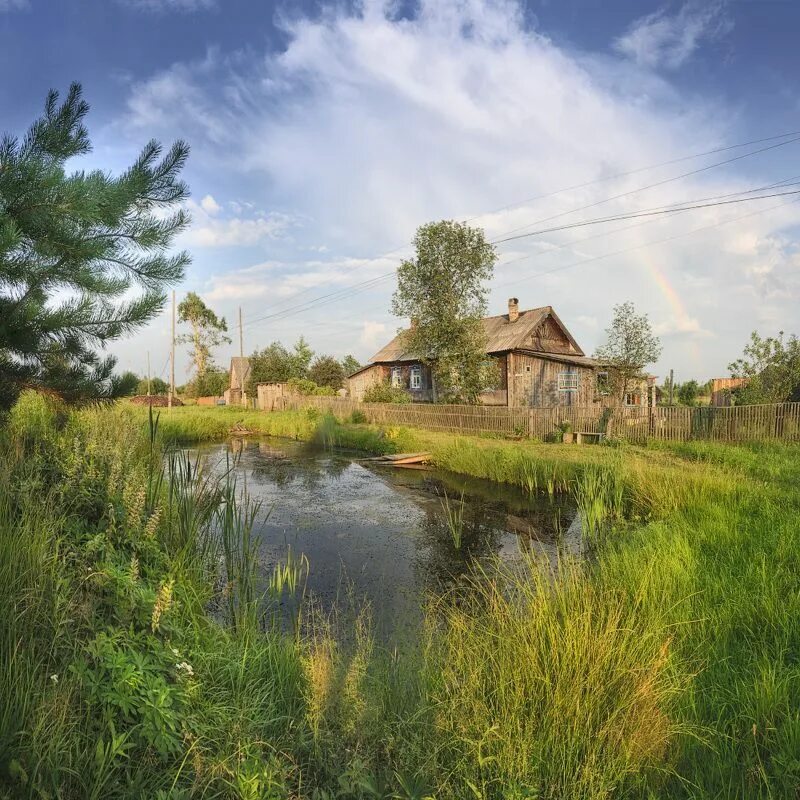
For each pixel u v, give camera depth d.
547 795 2.35
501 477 12.02
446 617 4.88
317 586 5.92
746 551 5.27
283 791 2.33
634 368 19.38
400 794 2.33
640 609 4.03
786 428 13.36
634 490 8.55
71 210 4.37
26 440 5.99
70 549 3.68
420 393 31.38
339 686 2.99
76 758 2.18
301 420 24.31
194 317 57.25
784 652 3.46
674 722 2.81
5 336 4.57
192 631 3.64
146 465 7.29
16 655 2.43
